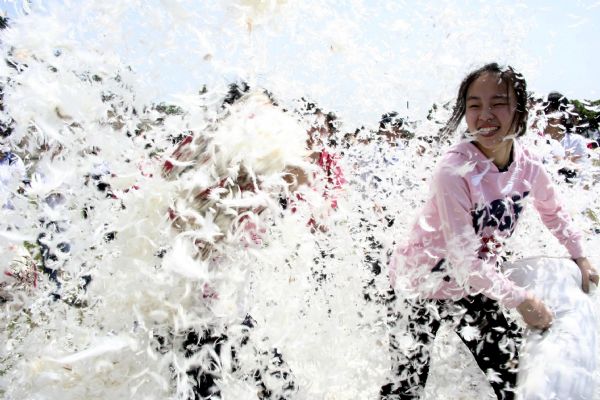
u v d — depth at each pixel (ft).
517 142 6.93
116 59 5.53
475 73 6.44
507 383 6.64
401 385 7.16
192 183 5.44
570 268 6.86
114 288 5.82
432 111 7.66
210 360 5.90
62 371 5.71
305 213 6.54
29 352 6.28
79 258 6.26
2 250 6.33
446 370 7.43
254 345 6.46
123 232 5.80
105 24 5.42
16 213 5.98
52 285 6.75
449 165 6.33
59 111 5.25
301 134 5.98
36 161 5.82
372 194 8.23
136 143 5.94
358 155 8.27
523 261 7.14
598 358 6.19
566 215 7.30
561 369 5.79
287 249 6.29
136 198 5.68
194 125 5.52
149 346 5.53
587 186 10.46
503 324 6.93
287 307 6.69
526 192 6.85
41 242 6.12
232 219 5.60
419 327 7.07
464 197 6.31
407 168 8.29
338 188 7.36
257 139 5.55
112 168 5.86
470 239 6.27
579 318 6.22
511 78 6.29
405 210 8.20
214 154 5.53
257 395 6.38
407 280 6.94
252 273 6.35
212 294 5.70
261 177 5.57
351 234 8.09
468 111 6.47
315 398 6.79
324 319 7.38
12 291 6.51
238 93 5.95
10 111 5.29
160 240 5.65
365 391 7.21
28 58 5.35
